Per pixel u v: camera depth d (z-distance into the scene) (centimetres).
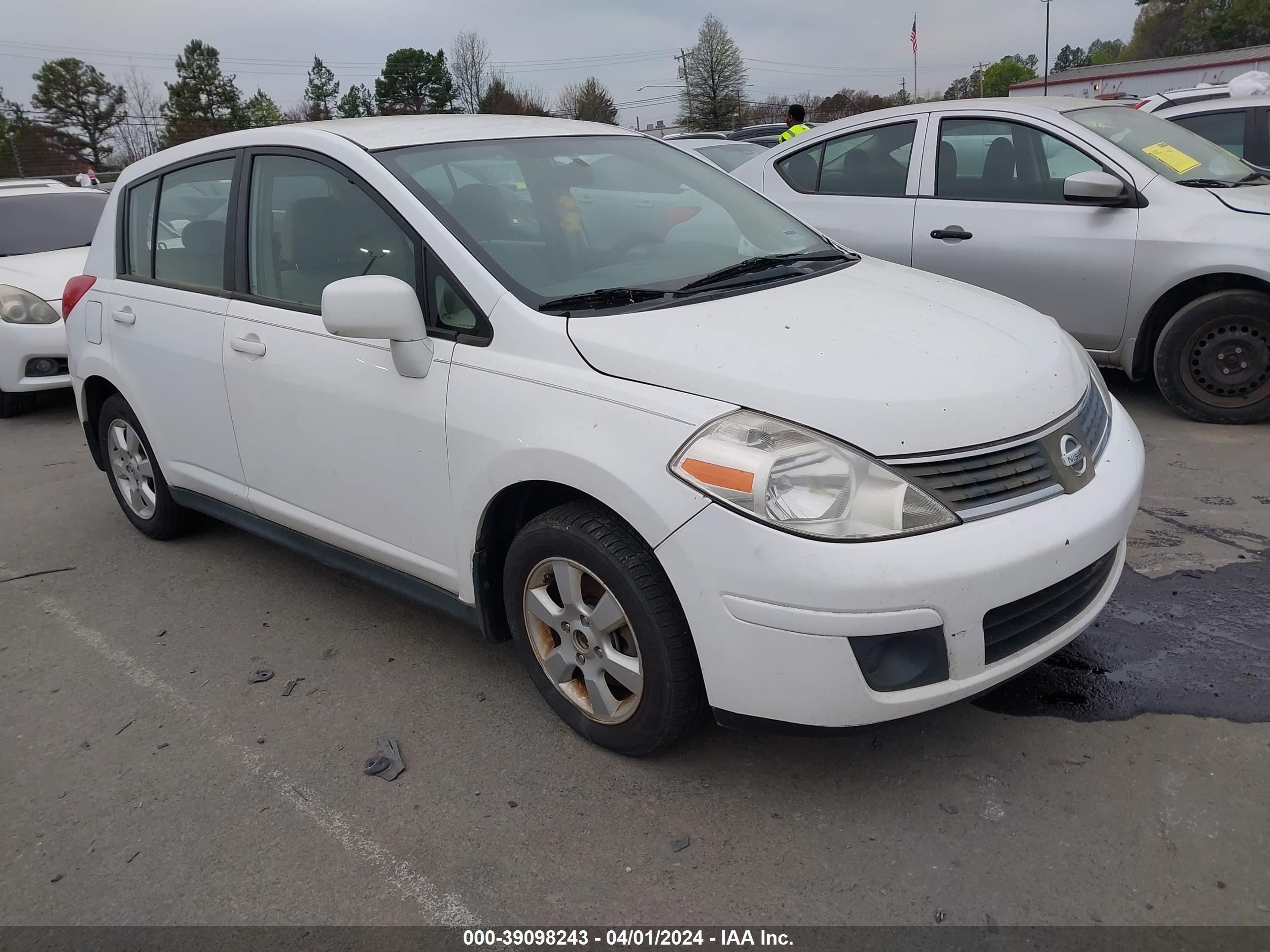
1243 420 527
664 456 241
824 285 315
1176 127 599
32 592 430
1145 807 251
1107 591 274
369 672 344
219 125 6731
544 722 306
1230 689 297
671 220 347
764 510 228
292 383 338
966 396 247
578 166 354
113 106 6619
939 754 277
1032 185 557
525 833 257
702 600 238
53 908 243
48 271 752
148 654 368
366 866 250
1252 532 402
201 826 269
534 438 264
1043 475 252
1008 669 245
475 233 301
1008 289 563
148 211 424
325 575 430
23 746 314
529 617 292
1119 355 548
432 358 294
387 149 327
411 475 306
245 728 315
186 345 387
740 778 273
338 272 329
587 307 280
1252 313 508
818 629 227
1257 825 242
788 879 236
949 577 226
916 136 596
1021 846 241
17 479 601
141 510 473
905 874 235
